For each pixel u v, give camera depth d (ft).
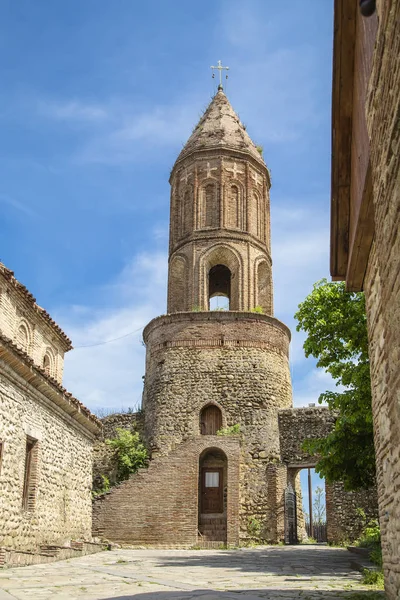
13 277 66.28
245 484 93.45
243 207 116.16
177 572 42.86
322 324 55.06
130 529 87.40
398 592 25.36
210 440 91.81
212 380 101.04
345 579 37.60
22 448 51.34
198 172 118.21
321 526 138.62
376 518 88.43
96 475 103.65
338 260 35.81
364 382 52.26
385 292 22.49
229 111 128.36
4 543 46.68
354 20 25.95
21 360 49.60
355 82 27.53
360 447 57.77
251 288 110.63
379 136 21.42
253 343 103.71
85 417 68.95
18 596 26.58
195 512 87.20
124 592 29.27
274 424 99.45
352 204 30.81
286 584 34.50
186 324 104.83
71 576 37.81
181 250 114.62
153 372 104.94
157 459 90.43
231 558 59.72
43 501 56.13
